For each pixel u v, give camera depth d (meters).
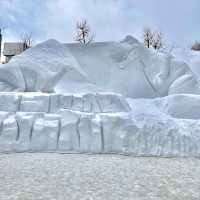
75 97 8.56
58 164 5.54
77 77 11.13
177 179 4.62
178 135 7.24
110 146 7.09
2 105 8.22
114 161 5.96
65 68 11.12
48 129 7.35
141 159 6.29
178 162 6.03
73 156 6.43
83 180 4.45
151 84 11.41
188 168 5.45
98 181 4.41
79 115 7.64
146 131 7.30
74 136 7.27
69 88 10.69
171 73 11.48
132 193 3.86
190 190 4.05
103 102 8.55
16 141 7.11
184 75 11.18
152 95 11.20
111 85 11.32
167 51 13.45
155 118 7.97
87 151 6.99
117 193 3.85
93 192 3.87
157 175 4.86
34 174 4.77
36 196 3.67
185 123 7.80
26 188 4.00
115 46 12.18
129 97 11.09
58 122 7.57
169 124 7.64
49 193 3.79
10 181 4.34
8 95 8.48
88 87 10.90
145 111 8.60
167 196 3.77
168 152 6.83
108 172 4.99
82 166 5.41
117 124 7.42
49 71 11.02
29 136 7.25
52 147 7.07
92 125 7.42
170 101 8.98
